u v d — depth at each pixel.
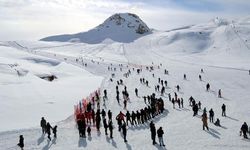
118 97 48.00
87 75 82.38
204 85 65.06
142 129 34.97
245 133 31.64
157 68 93.75
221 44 149.00
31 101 46.69
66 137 31.11
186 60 118.69
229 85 64.50
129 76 77.81
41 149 27.80
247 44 140.25
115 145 29.38
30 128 33.06
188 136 32.47
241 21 188.75
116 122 37.88
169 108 46.31
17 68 74.75
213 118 39.81
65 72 83.12
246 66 96.06
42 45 163.75
